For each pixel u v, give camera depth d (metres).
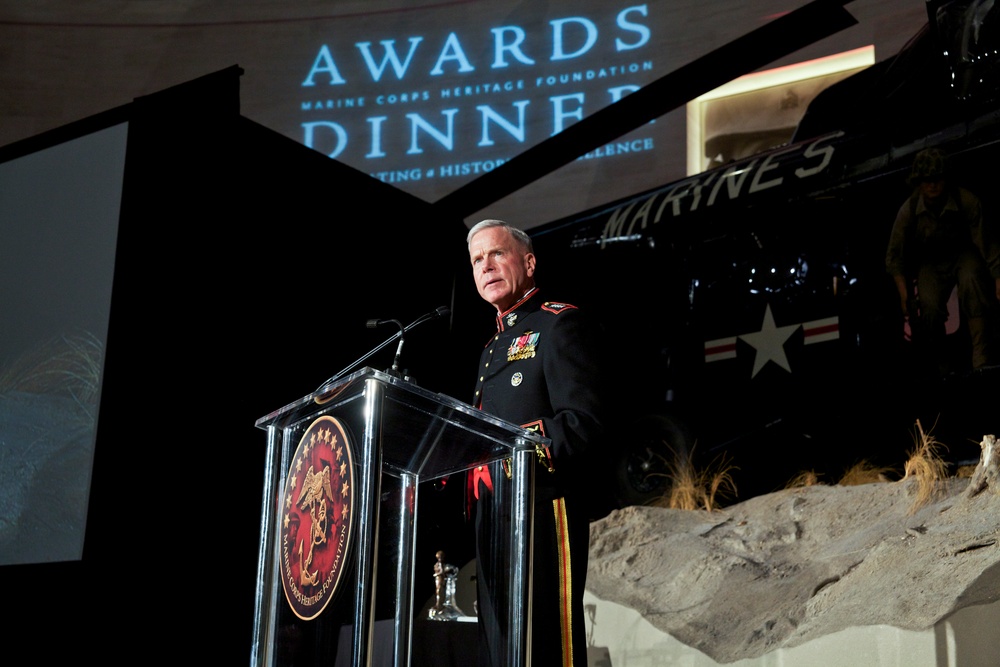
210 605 4.07
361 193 5.07
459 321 5.45
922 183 5.16
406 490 2.75
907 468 4.43
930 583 3.27
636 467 5.90
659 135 9.60
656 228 6.23
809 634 3.38
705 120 9.45
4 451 4.18
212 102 4.52
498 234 3.22
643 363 6.20
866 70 6.08
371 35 10.80
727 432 5.79
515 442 2.46
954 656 2.99
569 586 2.70
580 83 10.10
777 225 5.79
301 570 2.41
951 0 5.21
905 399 5.14
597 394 2.83
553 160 7.92
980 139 5.02
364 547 2.17
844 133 5.67
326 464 2.39
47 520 4.04
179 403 4.18
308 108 10.73
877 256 5.40
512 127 10.19
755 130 9.19
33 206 4.51
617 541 4.73
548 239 6.83
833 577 3.74
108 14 11.13
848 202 5.53
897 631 3.11
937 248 5.13
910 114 5.36
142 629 3.91
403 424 2.43
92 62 11.05
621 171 9.69
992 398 4.88
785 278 5.73
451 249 5.46
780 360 5.66
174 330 4.23
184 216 4.36
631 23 10.02
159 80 10.99
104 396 4.06
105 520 3.95
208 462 4.20
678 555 4.46
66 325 4.25
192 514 4.11
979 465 3.87
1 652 3.97
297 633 3.06
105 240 4.27
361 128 10.59
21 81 11.04
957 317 5.05
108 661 3.86
